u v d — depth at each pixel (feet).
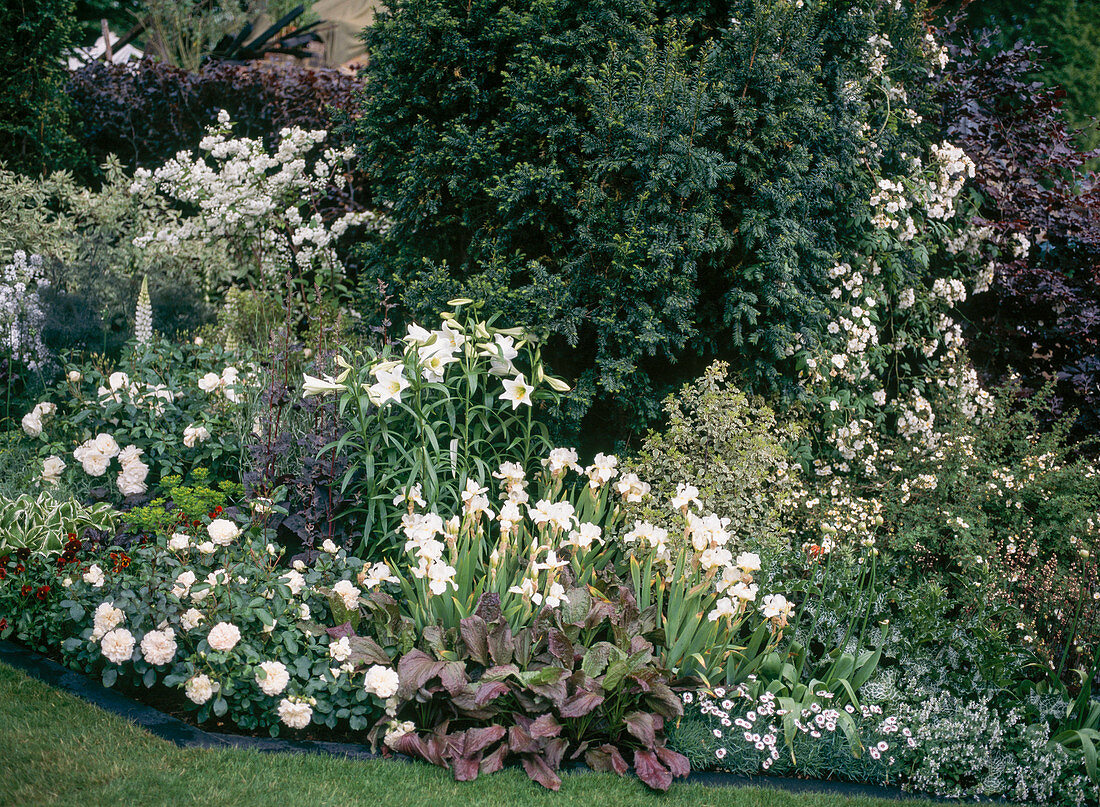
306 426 15.23
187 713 11.16
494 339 15.44
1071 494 15.52
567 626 11.48
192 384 16.34
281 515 13.99
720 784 10.71
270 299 21.91
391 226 18.16
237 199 21.70
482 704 10.33
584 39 15.25
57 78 26.17
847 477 16.79
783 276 15.14
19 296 17.34
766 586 13.17
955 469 15.65
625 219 14.79
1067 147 22.20
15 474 14.99
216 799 9.16
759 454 13.97
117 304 20.42
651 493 14.21
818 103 16.05
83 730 10.25
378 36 17.71
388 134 17.49
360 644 11.19
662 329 14.92
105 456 14.21
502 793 9.91
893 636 13.03
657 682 11.03
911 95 19.44
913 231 18.03
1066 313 20.26
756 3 14.69
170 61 34.94
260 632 11.19
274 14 37.63
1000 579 14.05
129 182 24.58
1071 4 34.19
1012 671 12.68
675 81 14.44
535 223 15.74
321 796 9.45
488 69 16.34
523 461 14.97
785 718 11.22
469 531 12.61
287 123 25.34
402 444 14.49
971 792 11.15
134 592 11.39
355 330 19.85
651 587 13.46
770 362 16.11
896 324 19.19
